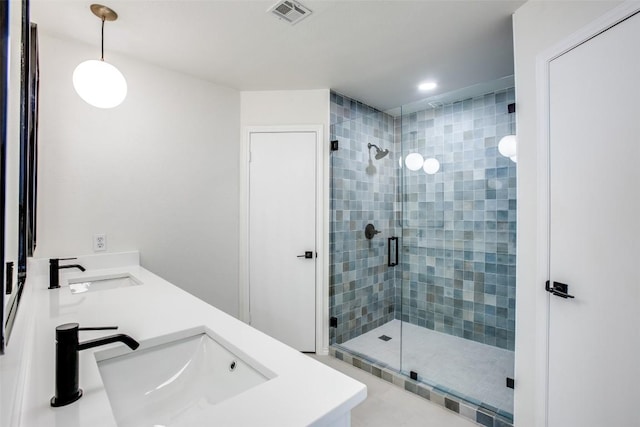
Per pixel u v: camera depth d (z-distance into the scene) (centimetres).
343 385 70
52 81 190
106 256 208
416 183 320
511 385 206
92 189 205
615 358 119
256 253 284
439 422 183
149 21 180
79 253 200
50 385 68
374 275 314
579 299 133
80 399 64
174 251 244
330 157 284
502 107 259
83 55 202
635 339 113
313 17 179
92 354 83
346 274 293
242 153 285
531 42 160
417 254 325
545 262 150
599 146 125
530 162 159
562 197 142
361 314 304
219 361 95
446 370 235
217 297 270
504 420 174
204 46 209
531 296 158
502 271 275
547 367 149
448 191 300
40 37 186
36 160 160
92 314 114
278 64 236
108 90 164
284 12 175
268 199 283
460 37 201
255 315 285
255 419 58
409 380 220
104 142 210
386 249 323
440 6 170
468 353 265
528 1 163
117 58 217
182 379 96
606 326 122
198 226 257
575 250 135
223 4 167
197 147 257
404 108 312
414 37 201
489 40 204
